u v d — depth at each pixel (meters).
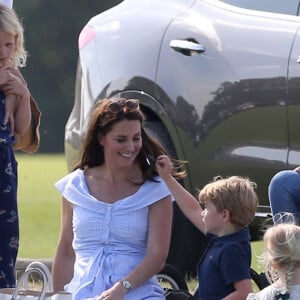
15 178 21.45
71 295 19.84
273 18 26.97
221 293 21.59
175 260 27.72
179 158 27.84
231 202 21.53
